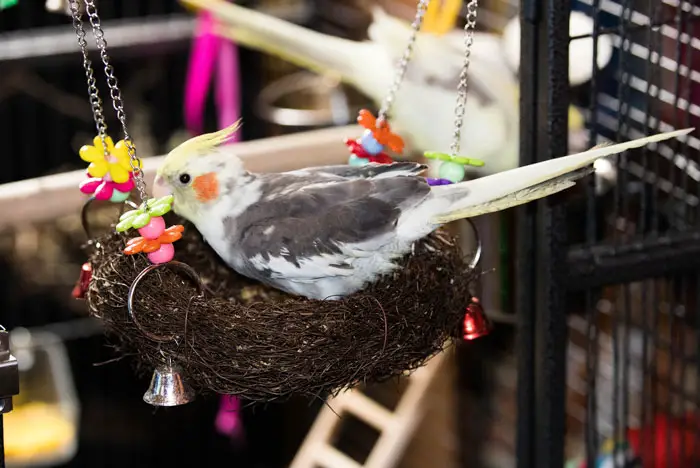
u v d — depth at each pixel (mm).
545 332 1476
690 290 2084
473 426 2393
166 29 2330
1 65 2252
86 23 2242
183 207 1346
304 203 1298
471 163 1330
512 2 2084
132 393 2615
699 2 1542
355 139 1431
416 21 1336
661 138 1245
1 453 1130
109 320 1247
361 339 1227
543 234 1440
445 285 1327
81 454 2584
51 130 2564
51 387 2336
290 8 2531
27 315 2482
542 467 1533
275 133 2555
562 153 1385
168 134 2592
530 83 1376
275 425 2699
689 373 2186
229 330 1192
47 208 1724
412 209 1262
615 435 1632
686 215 1584
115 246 1314
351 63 1968
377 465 2064
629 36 1504
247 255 1315
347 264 1274
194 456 2668
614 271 1495
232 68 2223
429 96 1907
